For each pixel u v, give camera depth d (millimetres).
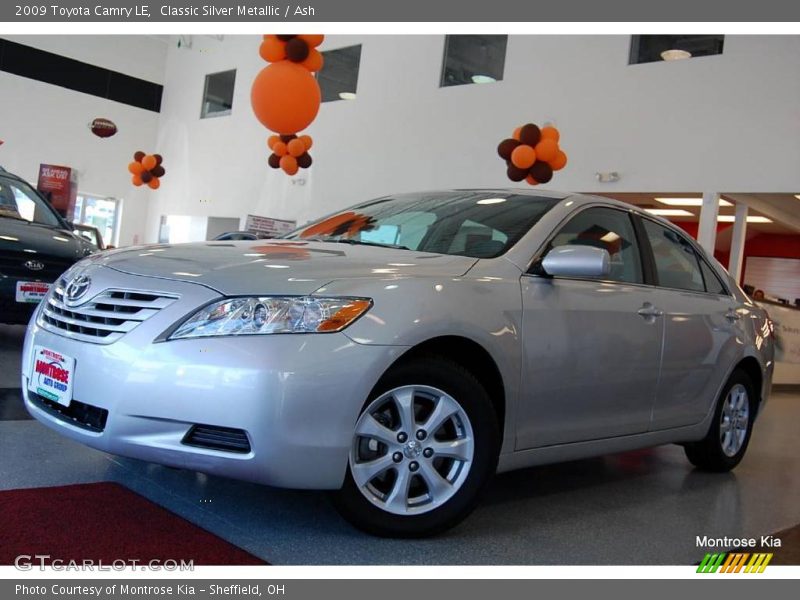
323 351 2076
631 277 3160
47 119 17906
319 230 3264
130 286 2258
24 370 2559
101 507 2303
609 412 2941
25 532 2049
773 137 9617
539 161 9312
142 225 19750
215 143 18062
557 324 2656
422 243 2846
